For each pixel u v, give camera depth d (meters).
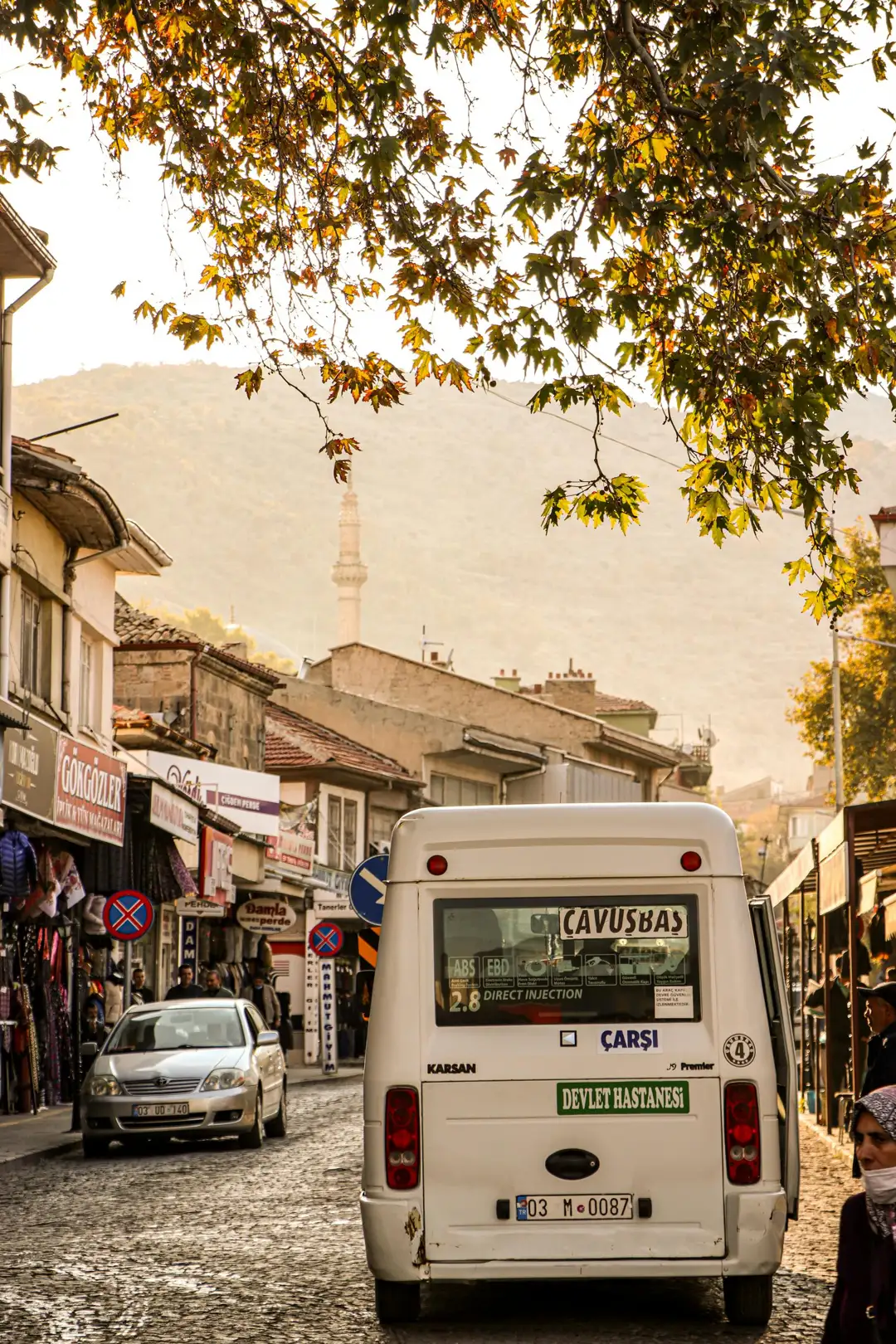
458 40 12.38
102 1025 29.06
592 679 84.06
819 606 11.43
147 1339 9.12
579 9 11.12
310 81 12.84
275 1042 22.03
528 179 10.97
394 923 9.84
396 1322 9.60
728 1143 9.51
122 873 29.66
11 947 25.48
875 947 19.58
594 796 71.44
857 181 10.67
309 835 47.09
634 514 11.80
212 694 44.31
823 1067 23.39
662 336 11.54
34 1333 9.27
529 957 9.77
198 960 40.12
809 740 58.28
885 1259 5.31
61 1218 14.10
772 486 11.16
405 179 12.16
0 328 24.95
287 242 13.29
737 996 9.67
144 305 13.10
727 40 10.57
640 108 11.13
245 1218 13.93
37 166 12.90
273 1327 9.44
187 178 13.27
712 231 10.48
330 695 64.31
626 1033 9.65
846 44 10.16
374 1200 9.53
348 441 12.92
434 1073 9.62
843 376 10.82
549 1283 11.25
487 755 64.38
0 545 24.62
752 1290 9.50
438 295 12.30
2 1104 25.09
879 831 18.16
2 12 11.63
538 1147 9.53
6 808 23.31
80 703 32.06
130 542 32.25
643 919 9.79
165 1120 19.86
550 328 11.37
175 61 12.98
